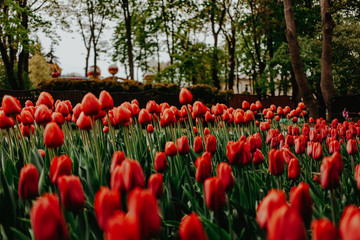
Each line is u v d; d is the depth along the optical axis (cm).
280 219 57
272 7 2680
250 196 185
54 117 293
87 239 134
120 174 113
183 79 2689
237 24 2828
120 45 3192
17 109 240
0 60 2886
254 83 3119
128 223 58
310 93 1226
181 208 183
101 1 2758
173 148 216
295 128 377
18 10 2047
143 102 1523
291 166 179
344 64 2383
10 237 147
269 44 2984
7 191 154
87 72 3459
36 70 5188
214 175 248
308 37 2661
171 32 2934
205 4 2705
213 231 123
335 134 360
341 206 192
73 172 237
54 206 73
